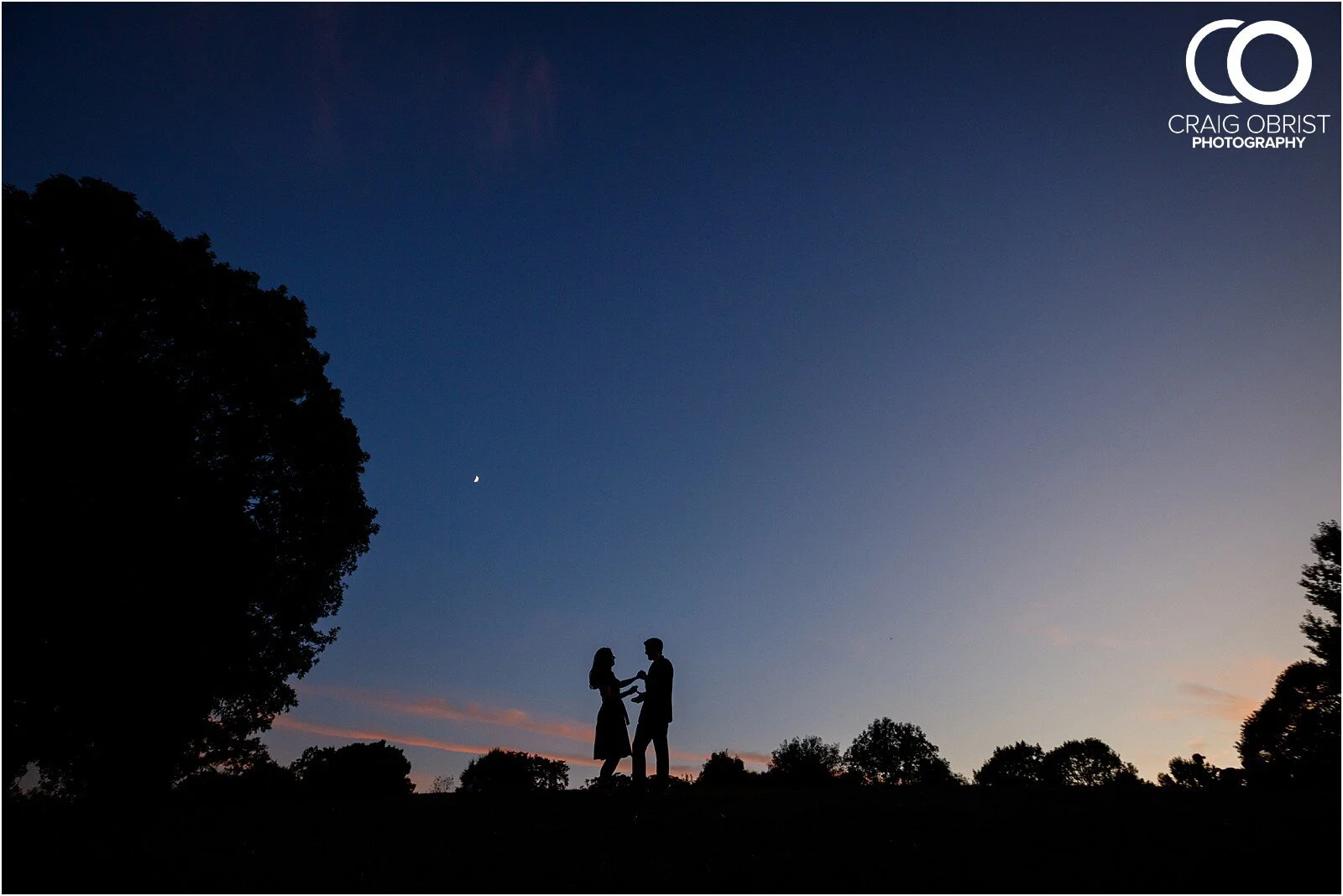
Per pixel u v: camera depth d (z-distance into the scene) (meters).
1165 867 8.04
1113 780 14.66
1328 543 46.88
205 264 24.73
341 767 45.53
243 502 23.72
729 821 11.05
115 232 22.59
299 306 27.00
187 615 21.78
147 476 21.27
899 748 79.00
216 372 24.09
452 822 11.84
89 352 21.50
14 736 19.73
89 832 11.33
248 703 25.55
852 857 9.05
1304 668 46.88
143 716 21.50
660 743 13.45
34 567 19.31
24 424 19.69
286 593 25.12
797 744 60.81
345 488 26.58
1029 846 9.08
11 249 20.95
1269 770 14.34
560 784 57.06
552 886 8.46
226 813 13.55
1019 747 85.19
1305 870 7.73
